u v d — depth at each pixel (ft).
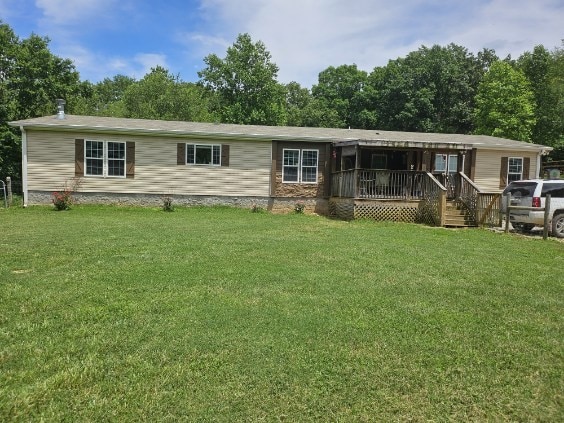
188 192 54.39
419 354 11.40
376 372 10.35
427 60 135.64
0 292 15.81
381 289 17.52
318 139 54.85
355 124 154.20
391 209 48.47
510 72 113.39
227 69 135.85
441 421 8.50
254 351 11.26
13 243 26.09
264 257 23.36
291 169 56.03
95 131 51.29
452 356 11.33
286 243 28.45
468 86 134.41
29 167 50.67
